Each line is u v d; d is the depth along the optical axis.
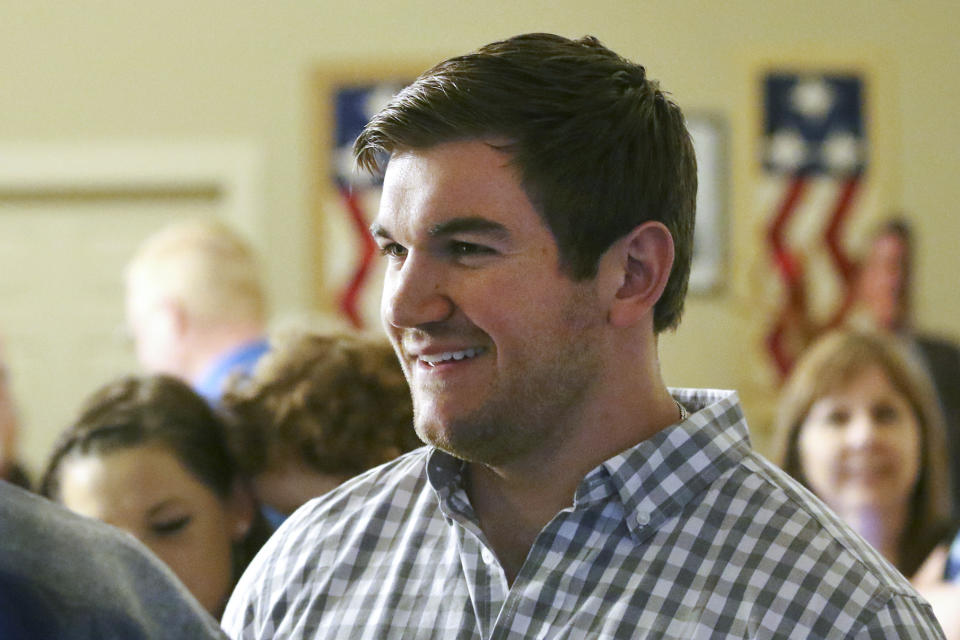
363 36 16.53
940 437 8.79
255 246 16.38
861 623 3.43
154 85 16.42
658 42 16.72
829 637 3.42
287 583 4.06
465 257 3.65
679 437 3.81
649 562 3.66
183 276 11.51
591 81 3.75
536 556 3.75
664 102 3.98
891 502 8.71
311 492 5.71
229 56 16.47
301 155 16.44
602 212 3.73
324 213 16.38
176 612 2.49
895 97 16.95
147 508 5.62
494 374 3.65
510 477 3.89
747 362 16.56
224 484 5.79
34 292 16.61
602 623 3.58
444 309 3.63
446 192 3.59
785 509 3.69
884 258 16.44
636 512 3.70
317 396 5.65
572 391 3.75
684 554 3.65
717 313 16.66
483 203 3.59
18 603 2.28
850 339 8.97
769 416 16.53
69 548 2.37
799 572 3.53
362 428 5.64
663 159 3.90
